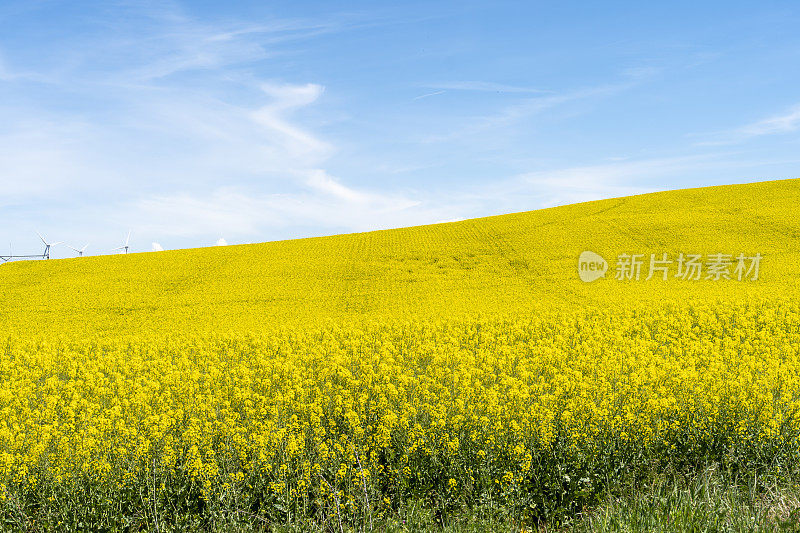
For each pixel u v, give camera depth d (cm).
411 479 760
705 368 1186
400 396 1030
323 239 5209
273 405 1019
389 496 755
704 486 701
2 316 3152
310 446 843
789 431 786
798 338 1556
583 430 815
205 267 4269
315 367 1348
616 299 2897
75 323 2950
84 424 971
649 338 1647
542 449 787
